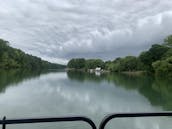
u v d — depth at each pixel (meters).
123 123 14.08
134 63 105.38
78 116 1.83
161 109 21.92
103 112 19.83
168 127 13.61
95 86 45.34
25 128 11.83
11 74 73.06
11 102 23.27
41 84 47.25
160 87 41.38
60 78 71.81
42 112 19.02
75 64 191.62
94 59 168.12
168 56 65.75
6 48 99.75
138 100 26.88
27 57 125.31
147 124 14.04
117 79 66.81
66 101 25.41
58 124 12.41
